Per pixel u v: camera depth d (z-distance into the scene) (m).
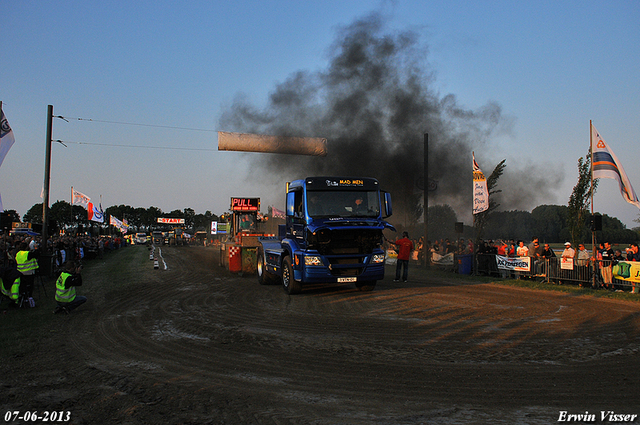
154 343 7.45
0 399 4.91
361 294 13.44
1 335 7.90
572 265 15.44
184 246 67.19
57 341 7.55
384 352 6.92
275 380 5.59
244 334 8.10
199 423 4.29
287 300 12.20
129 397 4.98
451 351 6.99
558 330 8.55
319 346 7.27
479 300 12.34
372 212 13.02
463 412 4.61
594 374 5.88
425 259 23.12
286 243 13.72
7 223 16.78
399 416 4.50
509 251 19.73
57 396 5.01
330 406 4.75
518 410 4.67
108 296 12.92
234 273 19.80
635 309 10.95
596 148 15.29
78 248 24.19
